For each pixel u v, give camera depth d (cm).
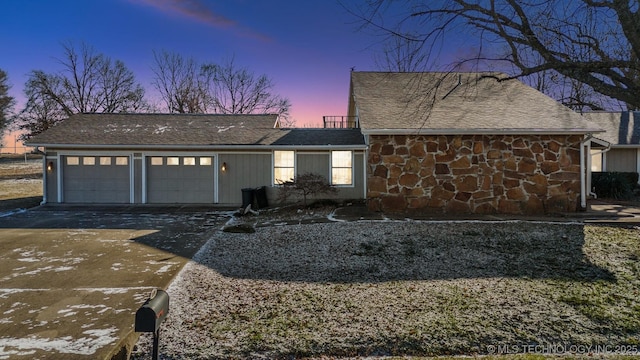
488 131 896
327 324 346
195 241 695
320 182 1107
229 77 3269
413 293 424
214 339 317
